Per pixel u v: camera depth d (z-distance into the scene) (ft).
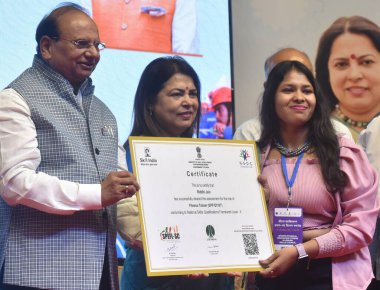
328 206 8.50
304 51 17.47
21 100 7.48
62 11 7.99
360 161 8.68
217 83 15.96
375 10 17.79
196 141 8.59
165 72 9.21
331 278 8.27
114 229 8.00
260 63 17.25
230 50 16.19
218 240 8.24
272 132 9.15
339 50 17.47
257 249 8.36
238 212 8.46
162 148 8.39
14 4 14.08
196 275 8.16
